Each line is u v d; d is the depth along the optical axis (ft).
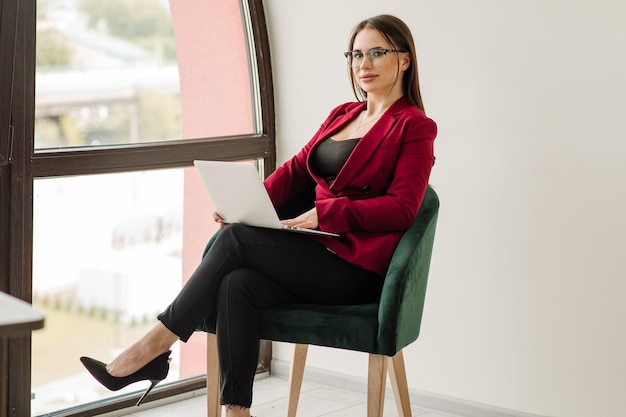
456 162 9.73
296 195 8.86
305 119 11.02
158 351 7.66
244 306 7.54
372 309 7.47
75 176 8.94
